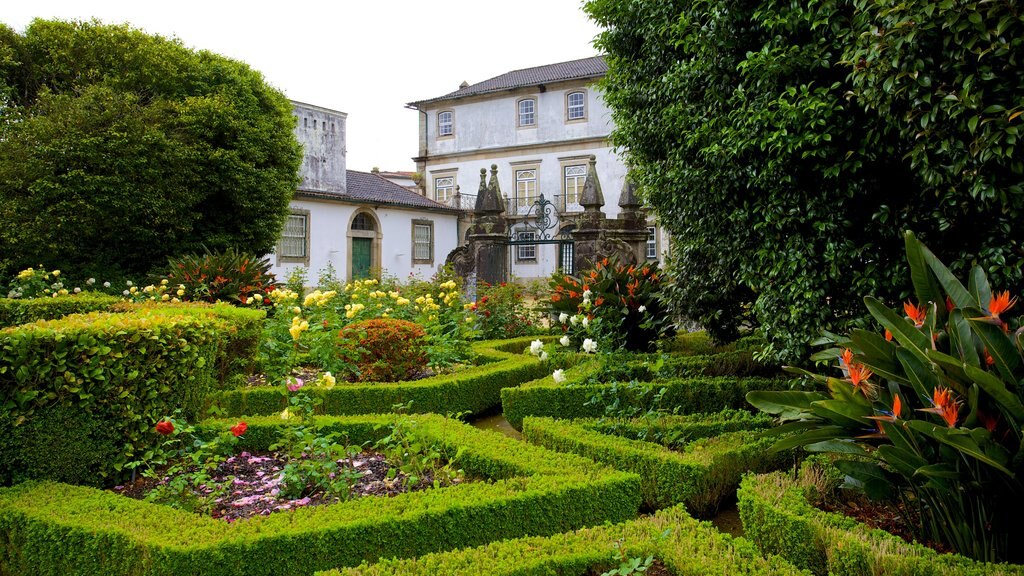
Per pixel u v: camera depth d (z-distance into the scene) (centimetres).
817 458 326
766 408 296
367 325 621
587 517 298
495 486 299
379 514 268
